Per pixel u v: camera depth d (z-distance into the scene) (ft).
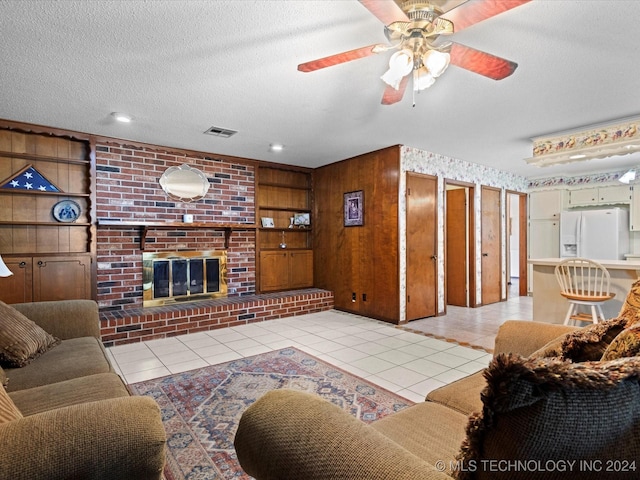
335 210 17.56
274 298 15.65
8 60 7.43
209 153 15.43
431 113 10.77
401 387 8.35
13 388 5.18
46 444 2.60
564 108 10.38
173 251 14.62
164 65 7.74
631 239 19.13
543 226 21.50
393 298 14.71
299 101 9.77
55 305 7.61
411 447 3.50
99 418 2.84
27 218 12.00
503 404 1.86
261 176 17.80
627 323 3.54
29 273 11.60
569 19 6.16
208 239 15.53
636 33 6.56
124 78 8.32
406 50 5.63
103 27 6.37
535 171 20.06
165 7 5.86
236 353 10.91
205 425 6.72
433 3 4.92
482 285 18.90
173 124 11.64
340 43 6.98
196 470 5.42
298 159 16.97
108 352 11.07
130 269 13.66
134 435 2.81
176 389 8.27
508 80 8.54
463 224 18.66
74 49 7.06
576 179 20.58
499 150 15.37
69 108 10.16
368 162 15.79
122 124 11.60
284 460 2.44
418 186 15.31
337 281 17.47
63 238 12.62
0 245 11.59
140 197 13.79
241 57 7.46
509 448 1.91
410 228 15.01
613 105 10.14
